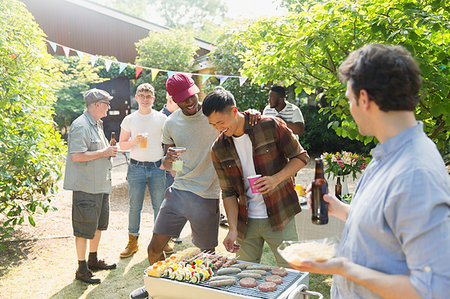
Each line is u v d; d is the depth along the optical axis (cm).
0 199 453
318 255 129
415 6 295
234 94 1089
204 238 328
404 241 108
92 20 1544
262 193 258
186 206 322
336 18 324
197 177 325
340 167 446
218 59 1126
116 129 1549
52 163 471
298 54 354
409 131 116
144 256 449
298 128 512
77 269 389
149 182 458
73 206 376
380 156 123
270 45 402
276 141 271
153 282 241
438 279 100
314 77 387
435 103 298
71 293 361
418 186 106
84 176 370
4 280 385
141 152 451
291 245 154
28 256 443
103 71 1481
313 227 412
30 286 373
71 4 1514
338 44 329
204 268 245
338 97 324
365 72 115
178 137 328
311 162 1069
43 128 489
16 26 476
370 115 120
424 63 276
